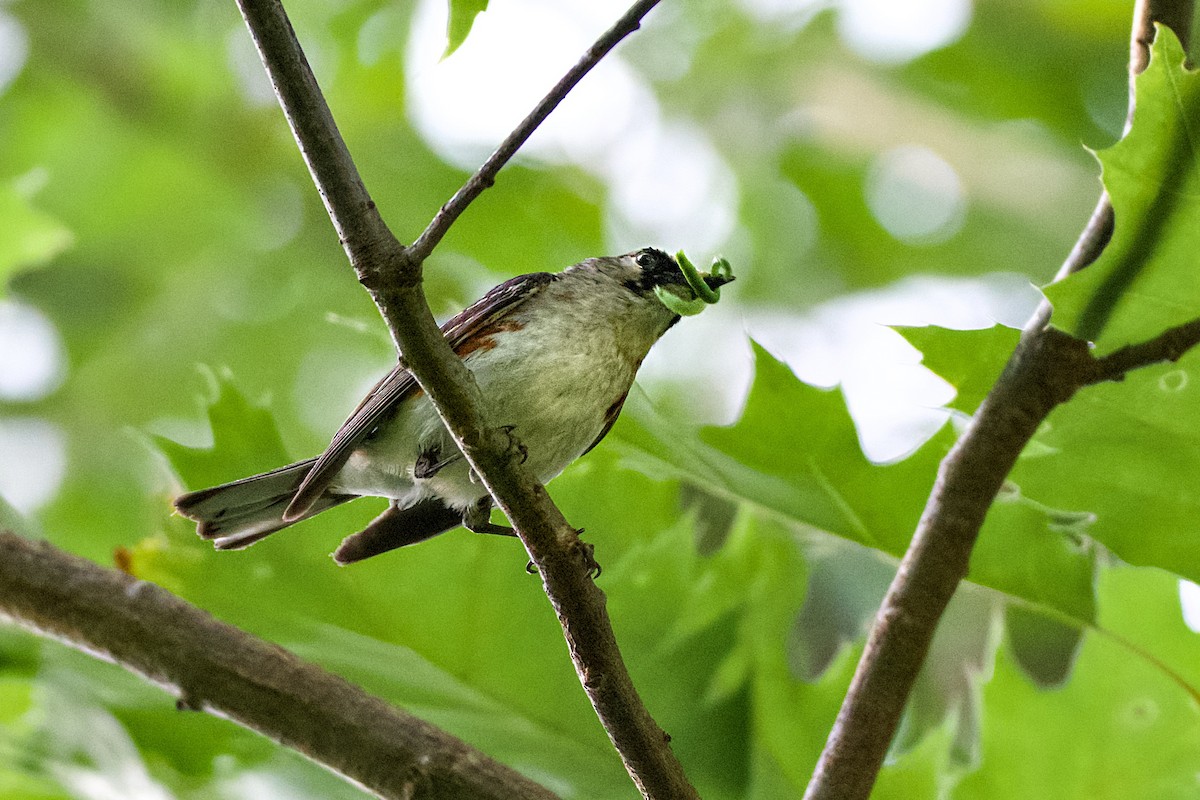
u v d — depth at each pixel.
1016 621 11.77
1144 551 6.66
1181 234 5.46
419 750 6.42
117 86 18.44
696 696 8.37
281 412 17.69
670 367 16.94
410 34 17.45
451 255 17.53
